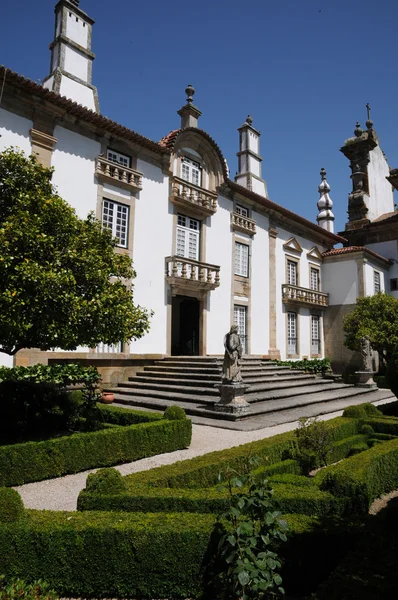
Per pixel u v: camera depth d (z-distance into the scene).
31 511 4.21
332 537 3.81
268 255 23.44
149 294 16.62
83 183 14.62
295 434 7.79
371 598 2.83
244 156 24.97
